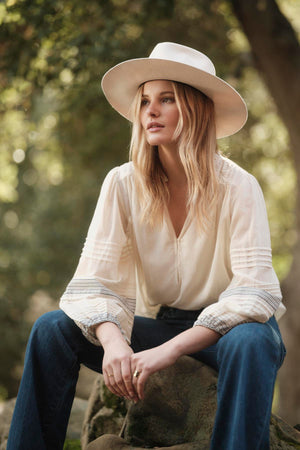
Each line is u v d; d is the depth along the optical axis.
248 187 2.09
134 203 2.22
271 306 1.91
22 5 4.95
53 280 11.05
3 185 10.34
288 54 5.89
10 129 7.07
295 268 6.65
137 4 5.54
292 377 6.62
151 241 2.21
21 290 11.42
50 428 2.00
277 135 8.89
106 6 5.36
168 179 2.25
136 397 1.88
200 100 2.20
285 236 10.13
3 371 11.55
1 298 11.37
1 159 8.54
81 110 7.15
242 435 1.69
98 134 7.90
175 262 2.20
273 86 6.12
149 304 2.41
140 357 1.85
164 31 6.72
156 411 2.26
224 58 7.41
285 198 10.20
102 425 2.57
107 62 5.48
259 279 1.96
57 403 2.00
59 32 5.25
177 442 2.20
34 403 1.96
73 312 2.01
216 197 2.11
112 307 2.05
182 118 2.11
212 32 6.84
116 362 1.87
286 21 5.95
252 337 1.77
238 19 6.02
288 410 6.65
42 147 8.58
